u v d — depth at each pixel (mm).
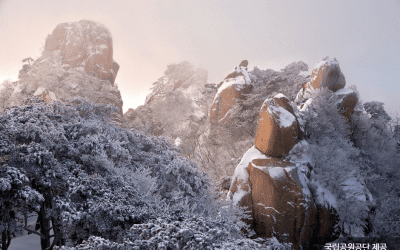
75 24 75875
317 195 28672
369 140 39781
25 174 13773
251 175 29531
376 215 31391
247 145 53156
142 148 26719
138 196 15641
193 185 23672
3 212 13508
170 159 25750
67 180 15094
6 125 16219
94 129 19688
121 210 12938
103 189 14828
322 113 36094
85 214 13414
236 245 10375
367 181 34406
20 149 14586
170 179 22984
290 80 58750
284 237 26859
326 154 32156
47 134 16172
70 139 18734
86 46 74375
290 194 27547
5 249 15430
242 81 58500
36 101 22500
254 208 28531
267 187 28219
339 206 29703
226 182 36938
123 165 19938
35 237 22297
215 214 21641
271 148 29672
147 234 10102
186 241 9852
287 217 27156
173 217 12844
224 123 57000
